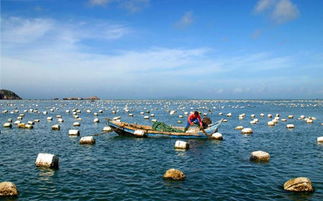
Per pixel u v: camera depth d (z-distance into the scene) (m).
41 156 19.62
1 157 22.72
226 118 62.44
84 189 15.33
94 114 71.12
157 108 103.62
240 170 18.81
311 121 50.22
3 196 14.30
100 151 25.06
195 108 105.75
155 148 26.33
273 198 14.08
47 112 81.00
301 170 18.83
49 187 15.65
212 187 15.60
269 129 41.16
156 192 14.88
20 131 38.28
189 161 21.33
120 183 16.27
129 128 32.81
